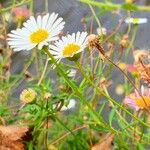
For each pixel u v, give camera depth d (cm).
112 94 42
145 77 26
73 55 23
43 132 29
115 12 39
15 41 24
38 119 28
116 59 37
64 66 31
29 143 29
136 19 37
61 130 31
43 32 23
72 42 24
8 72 35
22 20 36
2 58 35
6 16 39
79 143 30
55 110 29
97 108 37
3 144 27
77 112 34
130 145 30
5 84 34
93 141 32
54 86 35
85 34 24
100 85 30
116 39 37
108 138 28
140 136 27
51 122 31
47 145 30
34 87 30
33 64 42
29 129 29
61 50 24
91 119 30
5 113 30
